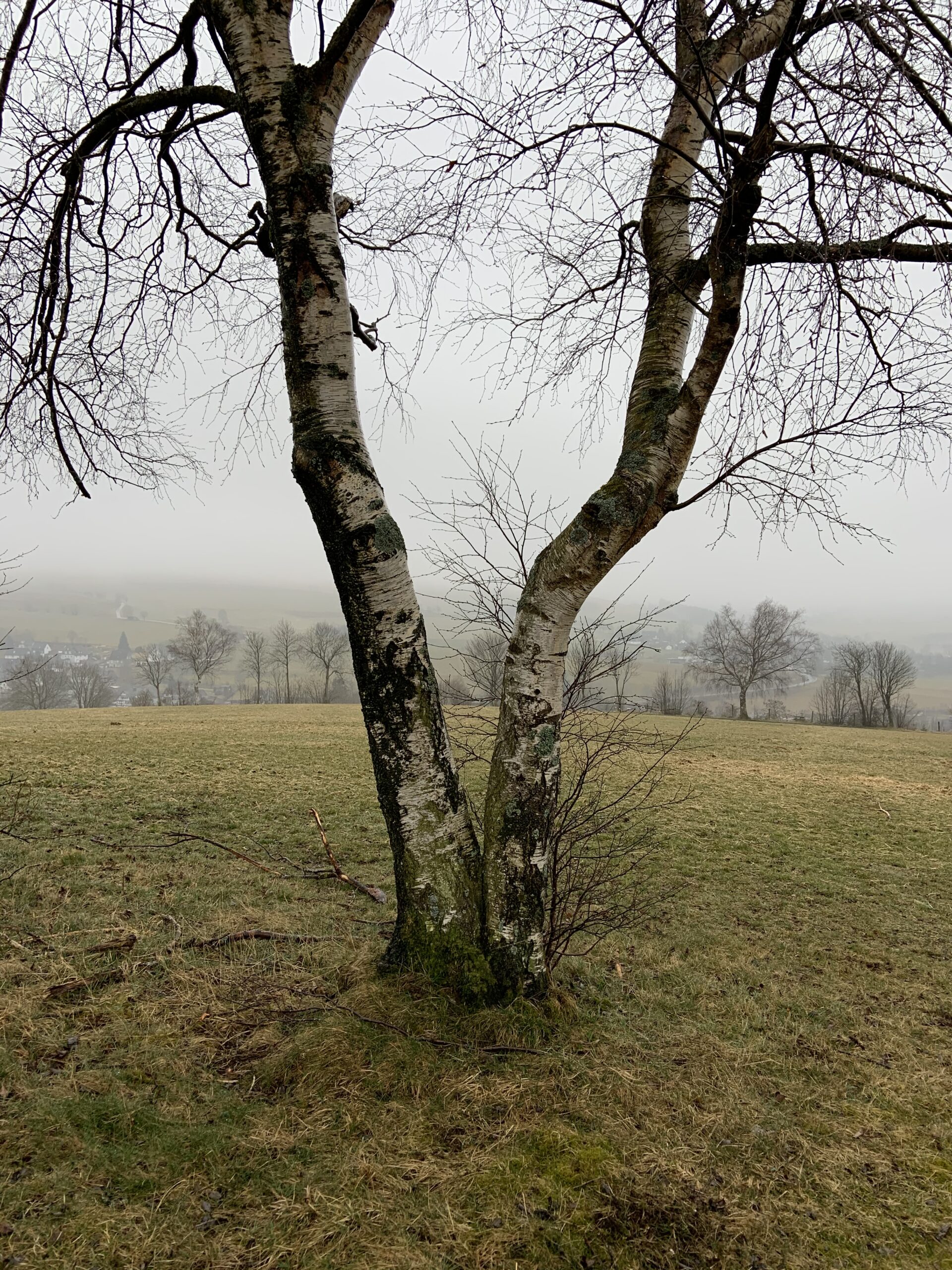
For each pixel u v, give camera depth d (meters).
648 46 3.24
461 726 4.72
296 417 3.86
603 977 5.40
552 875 4.46
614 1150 3.14
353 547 3.76
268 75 3.75
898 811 15.28
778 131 4.07
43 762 14.13
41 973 4.60
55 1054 3.65
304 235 3.74
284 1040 3.77
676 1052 4.21
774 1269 2.66
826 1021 5.20
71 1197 2.68
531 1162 3.01
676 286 3.79
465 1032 3.70
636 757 19.94
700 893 8.73
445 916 3.91
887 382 4.41
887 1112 3.91
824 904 8.66
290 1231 2.61
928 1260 2.77
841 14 3.63
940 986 6.16
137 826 9.65
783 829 12.70
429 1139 3.11
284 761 16.89
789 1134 3.52
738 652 58.09
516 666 3.97
